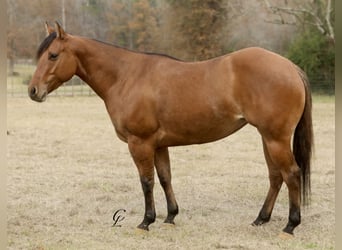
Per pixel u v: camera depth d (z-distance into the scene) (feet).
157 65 19.17
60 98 84.07
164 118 18.74
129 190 26.86
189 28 97.71
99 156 36.47
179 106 18.48
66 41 19.71
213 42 96.94
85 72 20.08
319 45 84.84
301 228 20.02
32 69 114.42
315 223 20.66
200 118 18.38
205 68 18.57
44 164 33.58
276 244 18.13
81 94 89.97
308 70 86.28
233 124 18.45
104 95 20.04
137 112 18.88
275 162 17.95
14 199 24.86
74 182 28.53
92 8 108.58
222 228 20.21
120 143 42.14
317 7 87.97
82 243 18.54
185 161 34.35
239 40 96.73
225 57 18.43
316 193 25.57
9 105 73.05
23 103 76.07
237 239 18.79
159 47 101.19
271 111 17.44
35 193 26.04
